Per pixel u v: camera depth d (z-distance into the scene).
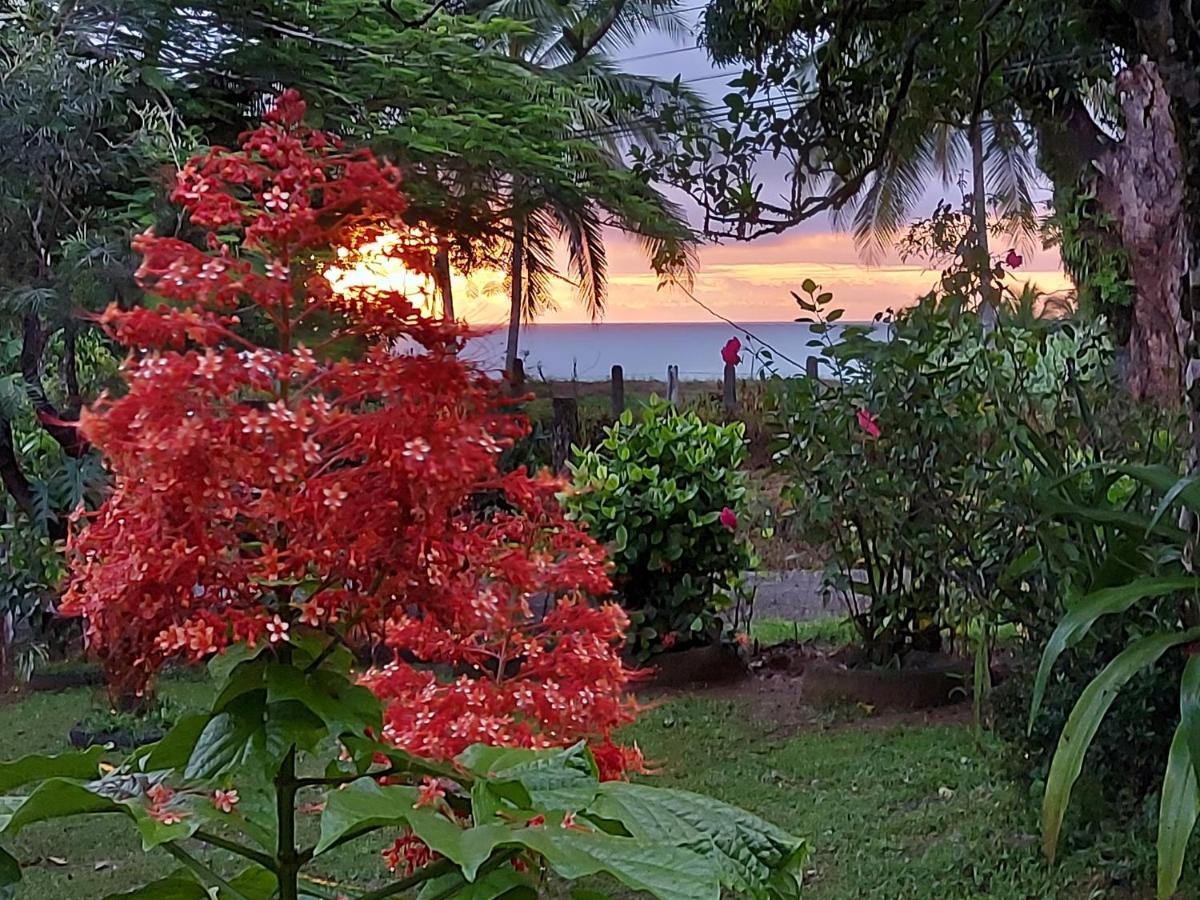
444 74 6.25
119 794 1.04
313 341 1.07
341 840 1.05
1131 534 2.76
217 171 1.05
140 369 0.97
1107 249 4.79
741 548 5.41
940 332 4.05
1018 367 3.77
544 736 1.37
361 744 1.07
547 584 1.37
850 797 3.63
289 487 0.99
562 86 7.54
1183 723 2.11
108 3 4.48
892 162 4.28
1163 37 2.46
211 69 5.46
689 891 0.92
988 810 3.38
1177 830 2.05
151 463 0.94
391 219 1.09
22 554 4.89
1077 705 2.30
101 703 4.36
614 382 8.04
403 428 0.99
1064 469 3.01
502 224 7.11
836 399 4.39
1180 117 2.54
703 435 5.43
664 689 5.15
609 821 1.08
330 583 1.02
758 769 3.97
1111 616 2.85
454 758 1.17
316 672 1.06
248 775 1.01
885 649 4.90
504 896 1.15
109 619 1.00
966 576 3.74
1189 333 2.75
